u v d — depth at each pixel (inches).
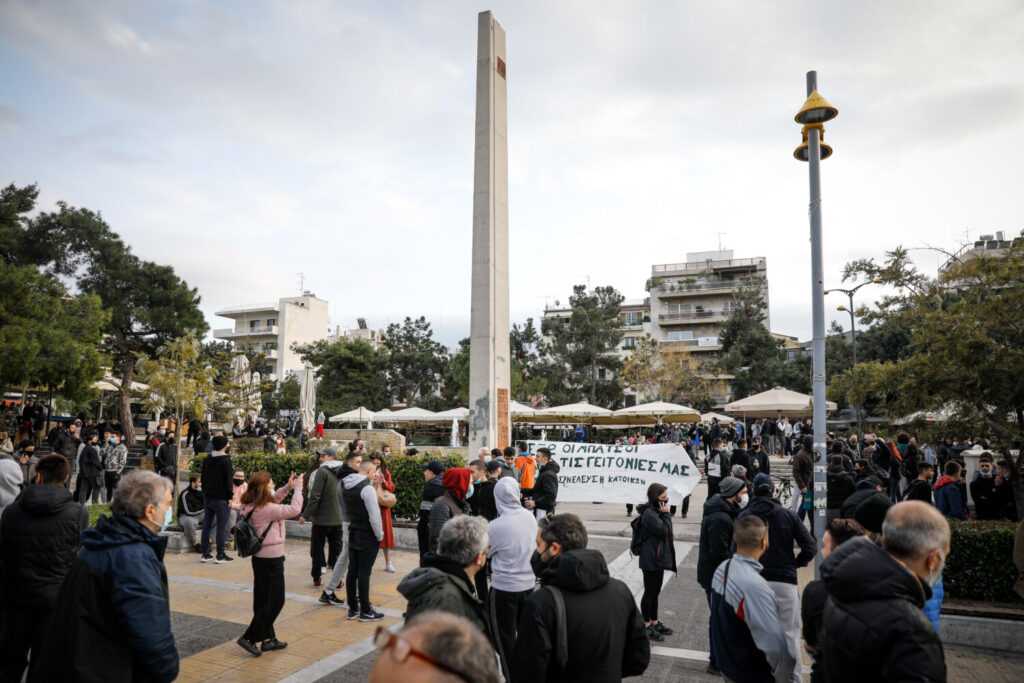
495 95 547.5
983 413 358.9
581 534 140.5
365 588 273.0
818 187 271.0
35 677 121.7
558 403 1736.0
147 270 1226.6
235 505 391.9
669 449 527.5
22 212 1140.5
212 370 730.8
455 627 50.8
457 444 1239.5
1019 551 205.5
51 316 861.2
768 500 212.2
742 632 145.2
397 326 2185.0
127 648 124.6
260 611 232.8
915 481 377.4
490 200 529.3
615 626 124.6
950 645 245.9
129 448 999.6
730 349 2021.4
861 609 93.7
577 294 1879.9
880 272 382.9
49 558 166.6
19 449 665.6
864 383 392.8
